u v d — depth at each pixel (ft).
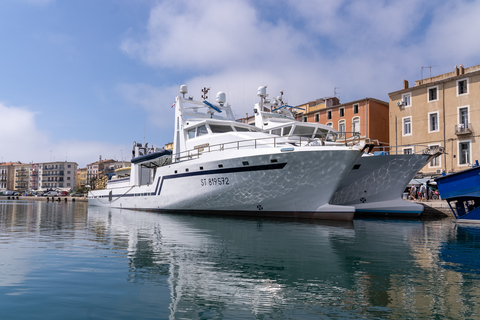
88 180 421.59
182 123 74.18
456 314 13.48
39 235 36.68
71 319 13.08
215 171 60.29
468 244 31.14
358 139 56.08
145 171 91.25
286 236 35.53
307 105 167.63
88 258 23.90
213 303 14.84
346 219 52.54
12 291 16.35
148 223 50.21
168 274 19.56
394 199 65.41
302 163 51.42
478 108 107.24
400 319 13.02
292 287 17.11
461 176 54.95
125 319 13.09
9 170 463.83
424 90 120.57
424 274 19.67
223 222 51.21
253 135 61.21
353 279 18.57
